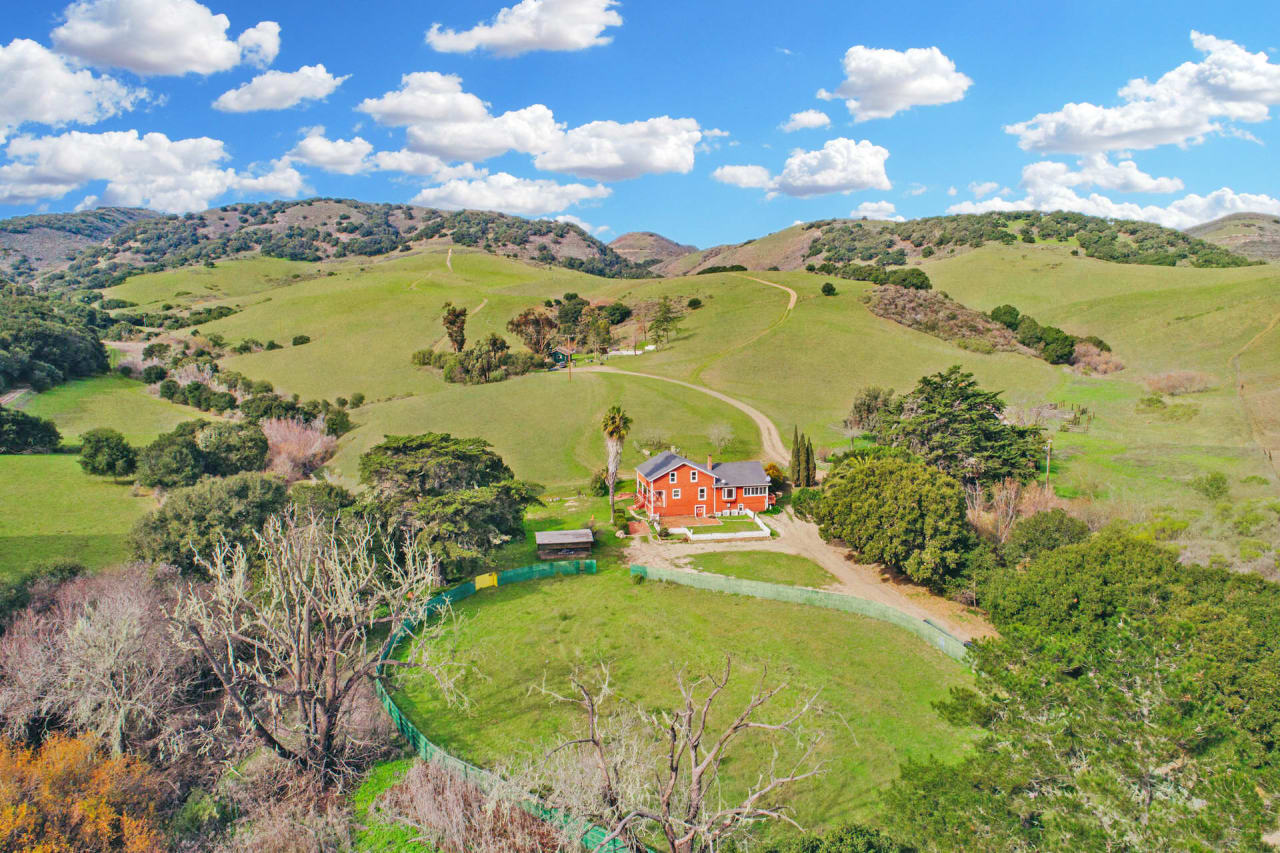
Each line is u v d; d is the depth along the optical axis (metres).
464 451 60.22
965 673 40.09
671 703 37.53
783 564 58.16
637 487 77.00
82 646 30.83
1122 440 84.75
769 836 27.20
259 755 32.41
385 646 32.34
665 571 54.62
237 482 52.50
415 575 33.12
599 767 24.14
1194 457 74.19
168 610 36.69
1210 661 22.84
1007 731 23.72
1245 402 92.75
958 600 50.00
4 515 65.25
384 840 27.28
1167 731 19.86
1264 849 17.38
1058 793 22.00
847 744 33.47
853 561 58.69
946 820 21.55
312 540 32.53
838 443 93.00
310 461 92.88
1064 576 36.81
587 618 48.38
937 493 50.81
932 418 74.44
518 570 55.53
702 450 90.12
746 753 32.81
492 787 27.33
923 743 33.56
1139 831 19.17
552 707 37.53
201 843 27.25
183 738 31.30
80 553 57.03
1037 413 97.31
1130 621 26.27
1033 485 63.44
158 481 73.00
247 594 39.84
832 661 41.69
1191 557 45.81
